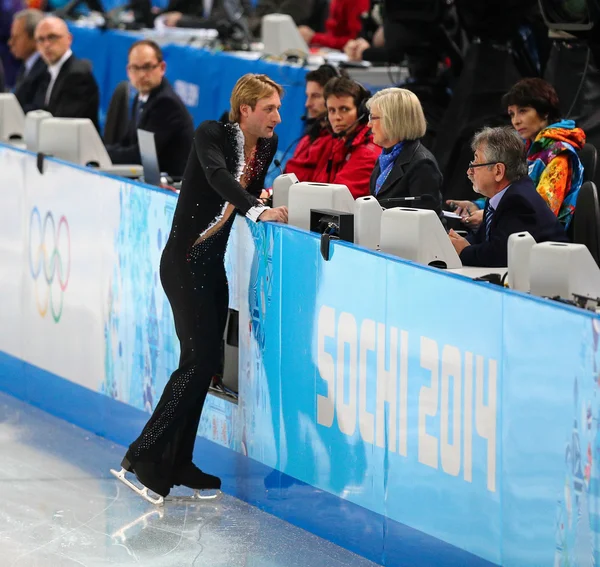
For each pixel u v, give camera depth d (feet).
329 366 47.52
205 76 99.25
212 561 47.11
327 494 48.42
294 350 49.26
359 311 45.88
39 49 88.79
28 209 65.10
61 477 56.08
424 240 47.11
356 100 61.31
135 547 48.49
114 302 59.31
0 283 68.08
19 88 93.25
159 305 56.13
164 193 54.80
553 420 38.58
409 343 43.78
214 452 54.54
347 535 47.70
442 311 42.29
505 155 49.52
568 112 67.05
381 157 54.60
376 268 44.86
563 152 55.93
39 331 65.51
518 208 49.16
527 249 44.19
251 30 109.09
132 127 77.00
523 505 39.93
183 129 75.05
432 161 53.36
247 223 50.96
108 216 59.00
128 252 57.82
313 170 64.49
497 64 74.13
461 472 42.19
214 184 49.62
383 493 45.65
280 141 89.35
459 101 74.38
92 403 62.08
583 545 37.91
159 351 56.54
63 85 87.76
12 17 124.06
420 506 44.09
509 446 40.22
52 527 50.52
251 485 52.60
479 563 41.88
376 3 98.99
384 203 51.39
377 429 45.60
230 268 52.42
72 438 61.36
